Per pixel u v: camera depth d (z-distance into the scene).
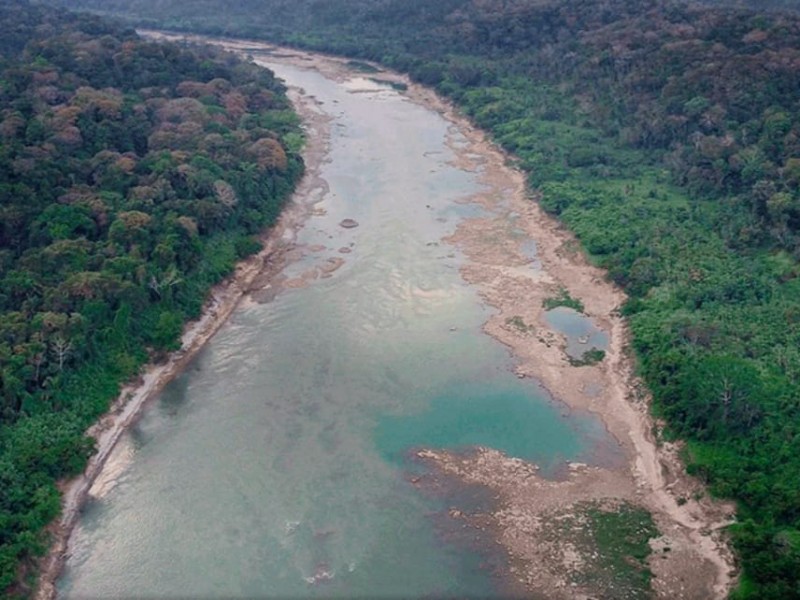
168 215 95.50
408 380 81.00
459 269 101.62
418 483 67.81
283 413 76.50
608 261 98.69
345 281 99.06
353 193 122.81
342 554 60.88
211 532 63.00
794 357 75.88
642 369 79.19
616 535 62.53
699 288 88.94
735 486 62.91
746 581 56.00
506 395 78.88
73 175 99.94
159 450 72.00
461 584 58.25
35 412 70.81
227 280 97.19
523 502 65.94
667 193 114.62
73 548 61.75
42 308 79.12
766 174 105.06
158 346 83.81
